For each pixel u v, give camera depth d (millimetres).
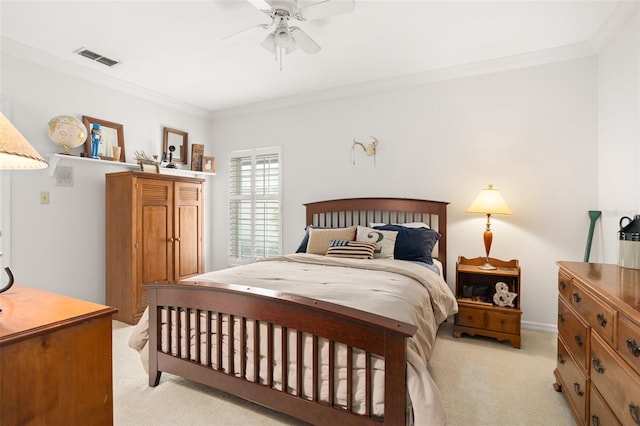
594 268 1691
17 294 1248
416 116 3404
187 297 1902
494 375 2186
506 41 2674
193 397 1896
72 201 3125
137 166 3639
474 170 3162
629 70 2197
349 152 3742
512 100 3014
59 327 978
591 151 2748
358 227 3205
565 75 2826
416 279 2217
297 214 4070
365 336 1379
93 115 3295
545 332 2914
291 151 4102
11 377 884
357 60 3027
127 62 3061
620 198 2336
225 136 4602
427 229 3072
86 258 3225
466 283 3152
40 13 2270
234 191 4551
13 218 2734
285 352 1590
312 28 2475
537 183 2932
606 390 1278
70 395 1016
